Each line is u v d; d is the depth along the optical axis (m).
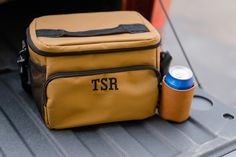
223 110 1.05
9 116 1.02
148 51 0.95
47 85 0.91
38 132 0.96
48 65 0.90
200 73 1.89
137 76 0.96
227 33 2.26
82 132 0.97
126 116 0.99
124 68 0.95
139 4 1.42
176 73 0.97
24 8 1.72
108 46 0.91
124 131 0.98
